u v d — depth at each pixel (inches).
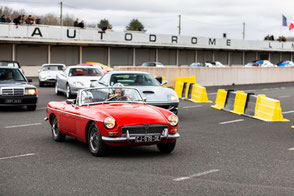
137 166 275.6
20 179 242.7
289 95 876.0
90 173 256.8
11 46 1617.9
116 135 289.7
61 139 368.8
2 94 567.2
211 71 1127.6
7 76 605.0
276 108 524.4
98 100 336.8
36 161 291.3
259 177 248.8
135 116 298.5
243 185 230.8
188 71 1073.5
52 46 1722.4
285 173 259.4
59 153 319.3
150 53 2047.2
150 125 294.2
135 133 292.7
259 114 549.0
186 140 380.5
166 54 2103.8
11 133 414.6
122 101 339.0
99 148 299.7
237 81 1196.5
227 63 2354.8
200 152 325.7
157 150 332.8
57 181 238.1
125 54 1958.7
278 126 478.9
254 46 2273.6
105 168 269.9
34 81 1306.6
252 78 1242.0
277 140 386.6
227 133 424.8
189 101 765.9
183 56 2167.8
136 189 222.1
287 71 1366.9
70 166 275.9
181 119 530.9
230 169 269.1
